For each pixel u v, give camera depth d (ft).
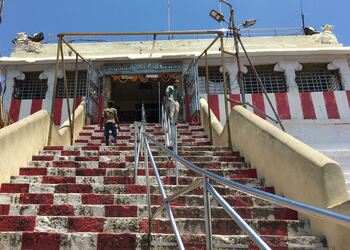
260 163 19.71
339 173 13.25
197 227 13.93
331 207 12.57
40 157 22.15
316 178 13.62
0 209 14.94
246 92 41.96
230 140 25.76
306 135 36.32
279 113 38.50
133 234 12.87
